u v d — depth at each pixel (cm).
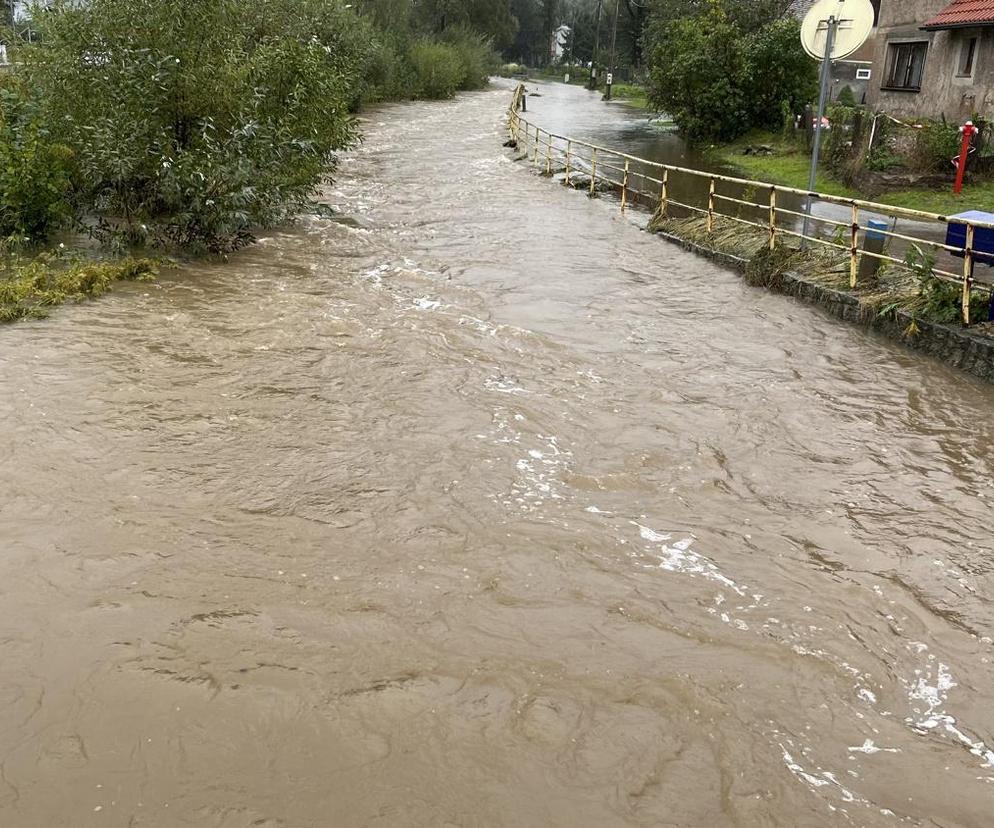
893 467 642
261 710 388
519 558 507
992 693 423
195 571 483
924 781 368
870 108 2614
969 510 585
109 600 457
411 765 363
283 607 456
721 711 399
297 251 1255
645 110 4472
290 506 552
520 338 888
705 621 461
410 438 650
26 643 424
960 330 844
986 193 1705
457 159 2408
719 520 561
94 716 382
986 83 2066
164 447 621
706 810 348
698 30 2852
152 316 913
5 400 684
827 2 1130
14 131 1198
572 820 340
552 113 4191
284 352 818
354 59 3012
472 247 1324
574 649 436
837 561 523
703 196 1856
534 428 677
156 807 338
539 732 382
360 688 403
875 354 876
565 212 1658
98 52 1272
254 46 1575
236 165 1194
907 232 1409
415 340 863
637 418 707
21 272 1019
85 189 1266
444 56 5275
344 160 2309
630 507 571
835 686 420
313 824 333
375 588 475
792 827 342
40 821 330
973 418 729
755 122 2858
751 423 706
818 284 1044
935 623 470
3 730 373
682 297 1078
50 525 521
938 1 2286
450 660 424
